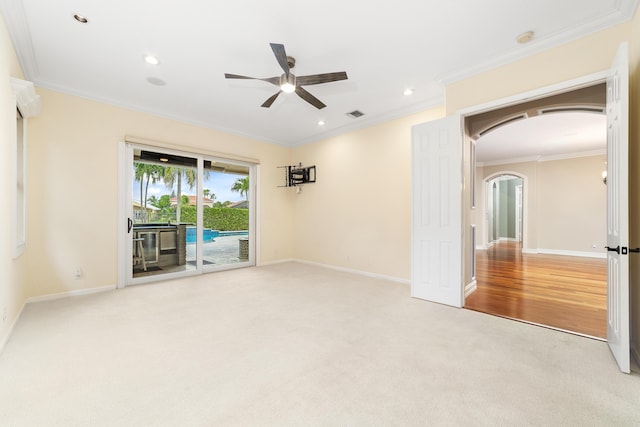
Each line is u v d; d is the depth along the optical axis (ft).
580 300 11.03
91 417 4.67
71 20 7.47
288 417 4.69
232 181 17.69
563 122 15.61
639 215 6.49
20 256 9.50
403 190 14.05
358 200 16.12
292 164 20.34
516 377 5.85
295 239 20.29
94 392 5.32
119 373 5.97
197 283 13.79
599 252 21.68
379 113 14.25
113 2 6.84
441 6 6.99
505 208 36.32
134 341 7.47
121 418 4.65
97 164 12.17
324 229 18.15
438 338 7.71
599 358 6.61
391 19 7.48
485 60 9.34
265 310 9.95
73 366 6.22
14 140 8.18
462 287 10.23
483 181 27.25
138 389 5.42
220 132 16.58
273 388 5.49
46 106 10.96
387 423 4.55
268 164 19.07
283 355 6.77
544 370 6.10
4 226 7.30
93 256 12.07
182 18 7.43
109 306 10.28
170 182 14.96
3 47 7.22
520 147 21.26
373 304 10.62
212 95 12.16
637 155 6.63
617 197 6.26
